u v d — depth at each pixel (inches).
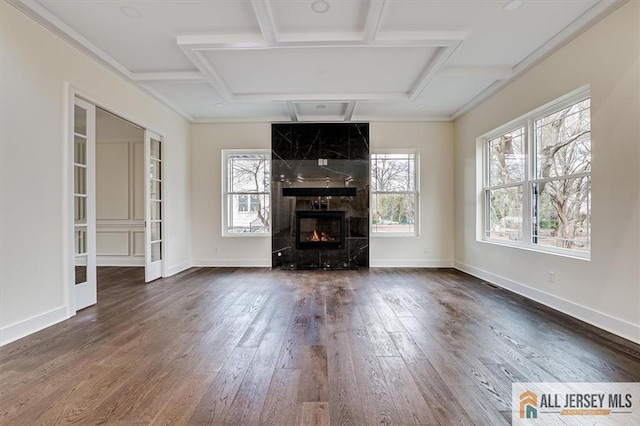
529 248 155.5
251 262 239.1
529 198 155.6
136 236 244.7
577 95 126.6
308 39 124.9
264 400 68.8
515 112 159.8
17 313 103.3
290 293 160.9
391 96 188.2
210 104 204.5
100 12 111.4
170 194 209.3
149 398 69.4
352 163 236.2
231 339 102.0
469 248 211.5
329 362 86.3
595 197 113.4
